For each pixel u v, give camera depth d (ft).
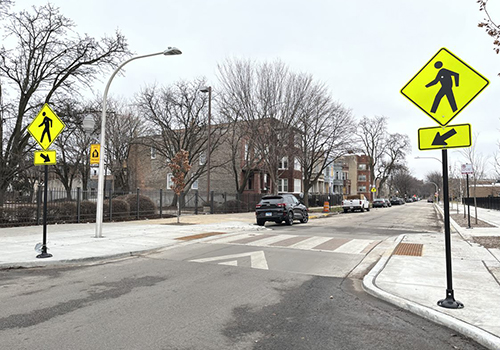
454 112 16.31
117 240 38.45
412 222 71.82
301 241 39.70
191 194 99.55
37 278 23.02
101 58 68.49
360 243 38.14
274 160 83.30
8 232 43.60
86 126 41.52
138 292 19.53
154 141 112.27
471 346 12.77
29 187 113.50
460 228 53.21
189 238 41.27
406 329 14.34
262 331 14.02
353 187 283.38
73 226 51.29
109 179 151.33
